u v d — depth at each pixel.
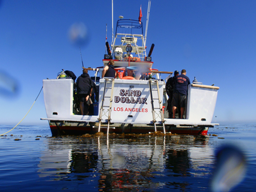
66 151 2.64
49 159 2.18
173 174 1.65
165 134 5.15
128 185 1.40
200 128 5.71
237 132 7.38
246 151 2.73
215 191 1.30
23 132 7.50
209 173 1.68
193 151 2.65
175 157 2.27
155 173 1.67
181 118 5.78
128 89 5.40
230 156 2.35
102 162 2.03
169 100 6.37
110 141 3.73
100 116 5.21
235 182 1.47
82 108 5.66
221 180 1.51
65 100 5.35
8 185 1.41
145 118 5.38
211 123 5.52
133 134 5.17
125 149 2.78
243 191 1.31
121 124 5.41
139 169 1.78
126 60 7.52
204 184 1.43
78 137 4.57
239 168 1.84
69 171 1.73
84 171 1.71
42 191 1.31
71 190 1.32
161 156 2.32
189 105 5.52
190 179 1.53
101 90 5.35
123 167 1.84
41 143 3.55
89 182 1.46
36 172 1.71
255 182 1.47
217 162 2.04
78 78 5.65
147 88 5.42
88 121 5.25
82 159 2.15
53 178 1.55
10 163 2.02
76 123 5.45
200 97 5.57
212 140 4.12
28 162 2.05
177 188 1.35
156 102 5.36
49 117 5.39
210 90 5.65
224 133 6.75
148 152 2.56
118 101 5.37
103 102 5.30
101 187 1.37
